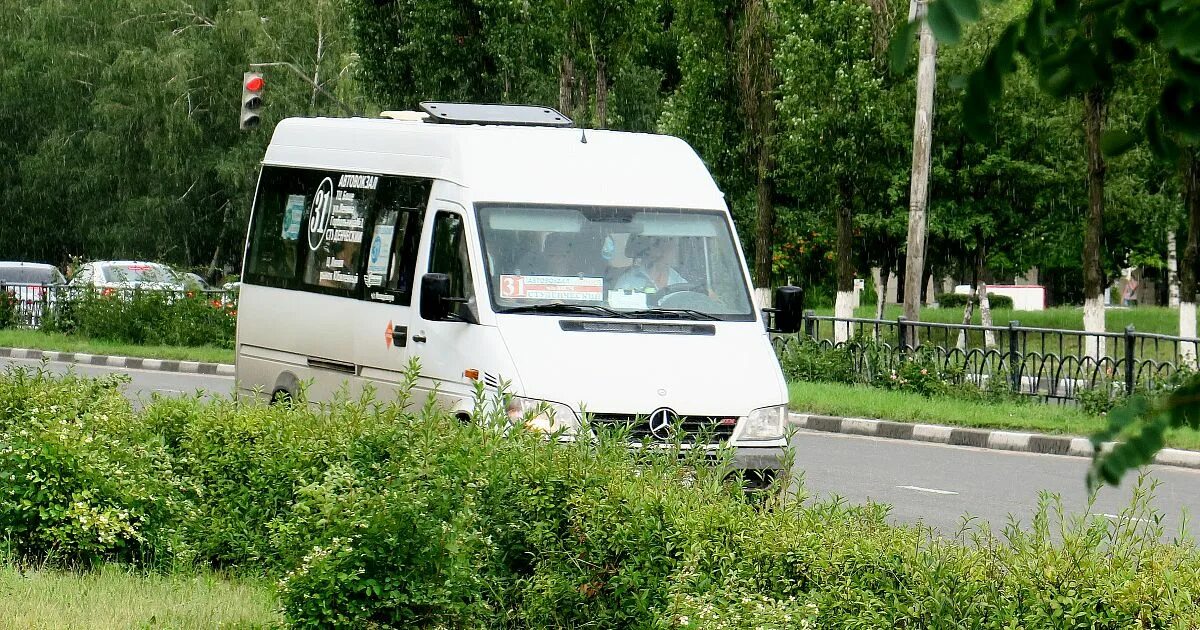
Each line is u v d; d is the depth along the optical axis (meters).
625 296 14.66
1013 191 41.09
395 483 8.89
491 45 50.88
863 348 30.53
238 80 75.12
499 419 10.39
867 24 38.56
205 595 10.14
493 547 9.27
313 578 8.48
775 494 9.85
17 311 47.81
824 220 57.09
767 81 43.47
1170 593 7.62
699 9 45.00
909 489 18.55
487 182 14.98
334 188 17.33
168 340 43.12
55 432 11.43
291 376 17.72
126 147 77.00
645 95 73.94
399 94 54.59
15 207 82.56
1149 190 42.53
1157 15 2.75
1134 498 8.79
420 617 8.58
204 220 77.56
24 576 10.48
